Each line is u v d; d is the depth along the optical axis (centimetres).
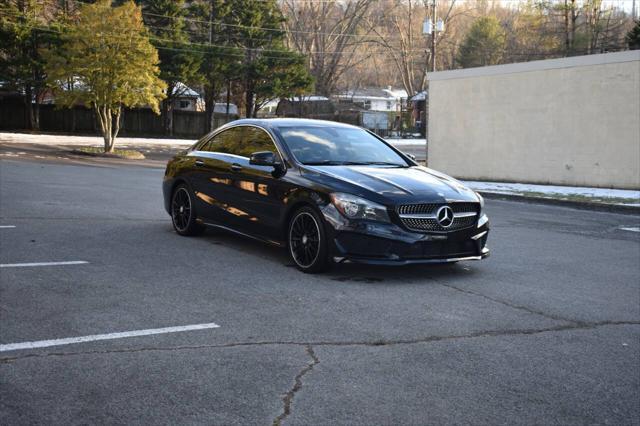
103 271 608
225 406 326
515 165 1973
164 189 862
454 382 368
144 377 359
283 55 5200
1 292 521
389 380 367
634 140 1692
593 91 1769
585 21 5253
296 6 7238
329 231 604
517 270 696
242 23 5191
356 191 605
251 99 5441
